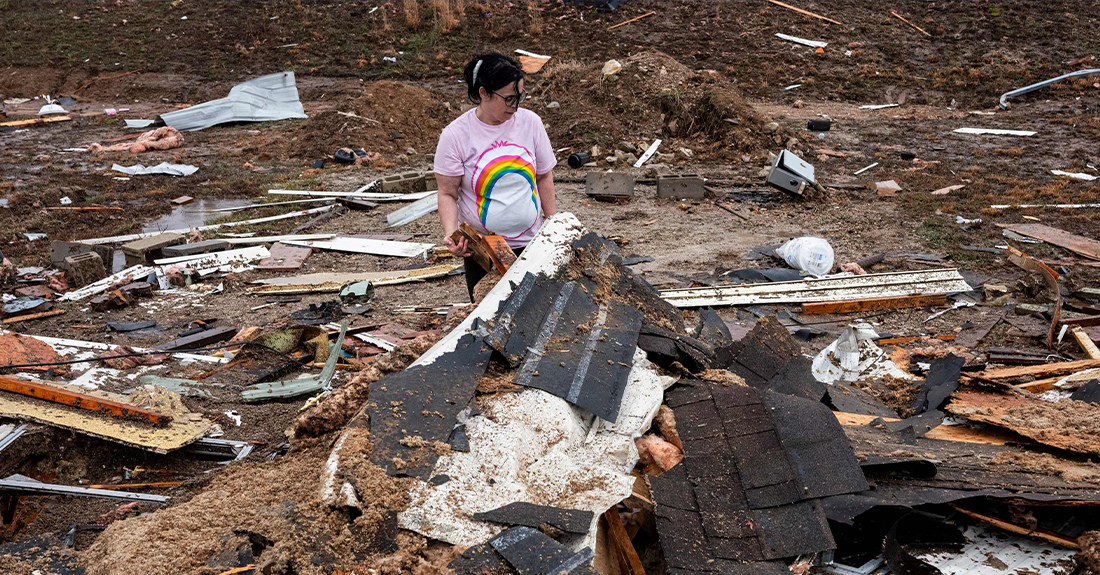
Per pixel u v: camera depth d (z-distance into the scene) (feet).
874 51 85.92
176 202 45.98
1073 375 15.89
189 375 18.81
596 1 94.79
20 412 14.10
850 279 27.27
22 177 51.44
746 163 52.90
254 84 75.77
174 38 95.66
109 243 37.60
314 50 92.02
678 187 43.75
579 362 11.41
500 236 13.78
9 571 8.68
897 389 15.53
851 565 9.81
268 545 8.31
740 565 8.96
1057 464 10.75
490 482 9.01
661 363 12.52
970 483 10.26
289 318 25.58
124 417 14.49
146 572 8.02
